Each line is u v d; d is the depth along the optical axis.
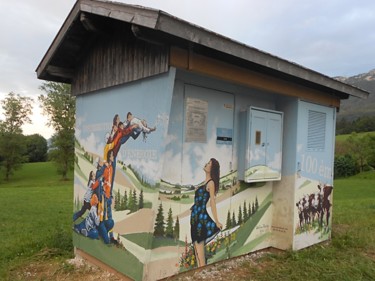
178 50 3.31
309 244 5.24
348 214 8.66
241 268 4.32
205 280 3.91
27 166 42.59
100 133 4.33
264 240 5.01
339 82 5.01
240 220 4.60
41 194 14.21
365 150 32.34
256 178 4.51
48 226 7.07
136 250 3.60
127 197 3.78
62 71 4.91
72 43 4.41
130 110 3.81
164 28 2.73
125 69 3.85
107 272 4.08
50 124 31.69
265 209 5.01
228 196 4.41
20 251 4.98
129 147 3.79
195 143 3.98
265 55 3.72
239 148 4.52
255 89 4.69
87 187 4.54
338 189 21.56
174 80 3.42
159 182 3.39
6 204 10.70
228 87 4.36
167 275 3.75
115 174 4.00
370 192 19.88
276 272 4.20
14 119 35.91
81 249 4.61
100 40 4.33
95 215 4.34
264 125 4.61
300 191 5.00
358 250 5.23
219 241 4.31
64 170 32.16
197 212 4.03
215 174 4.22
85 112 4.68
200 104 4.02
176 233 3.82
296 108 4.89
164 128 3.33
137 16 2.88
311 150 5.22
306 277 4.07
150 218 3.42
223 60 3.71
